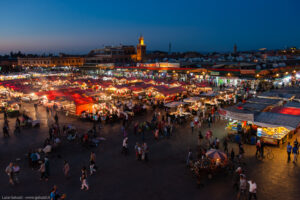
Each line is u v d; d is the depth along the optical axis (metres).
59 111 32.91
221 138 21.28
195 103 33.03
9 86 46.84
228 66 57.59
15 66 128.25
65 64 132.75
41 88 47.31
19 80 60.47
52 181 14.41
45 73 83.69
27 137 22.61
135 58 150.50
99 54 156.75
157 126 24.22
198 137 20.94
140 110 30.94
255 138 19.48
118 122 27.28
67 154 18.50
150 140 21.25
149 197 12.62
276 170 15.16
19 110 32.97
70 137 21.34
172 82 49.75
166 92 38.00
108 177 14.79
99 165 16.48
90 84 53.25
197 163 14.91
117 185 13.84
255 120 18.62
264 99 25.52
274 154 17.55
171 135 22.44
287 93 28.91
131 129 24.52
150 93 42.22
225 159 14.77
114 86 46.72
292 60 67.69
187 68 62.75
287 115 18.75
